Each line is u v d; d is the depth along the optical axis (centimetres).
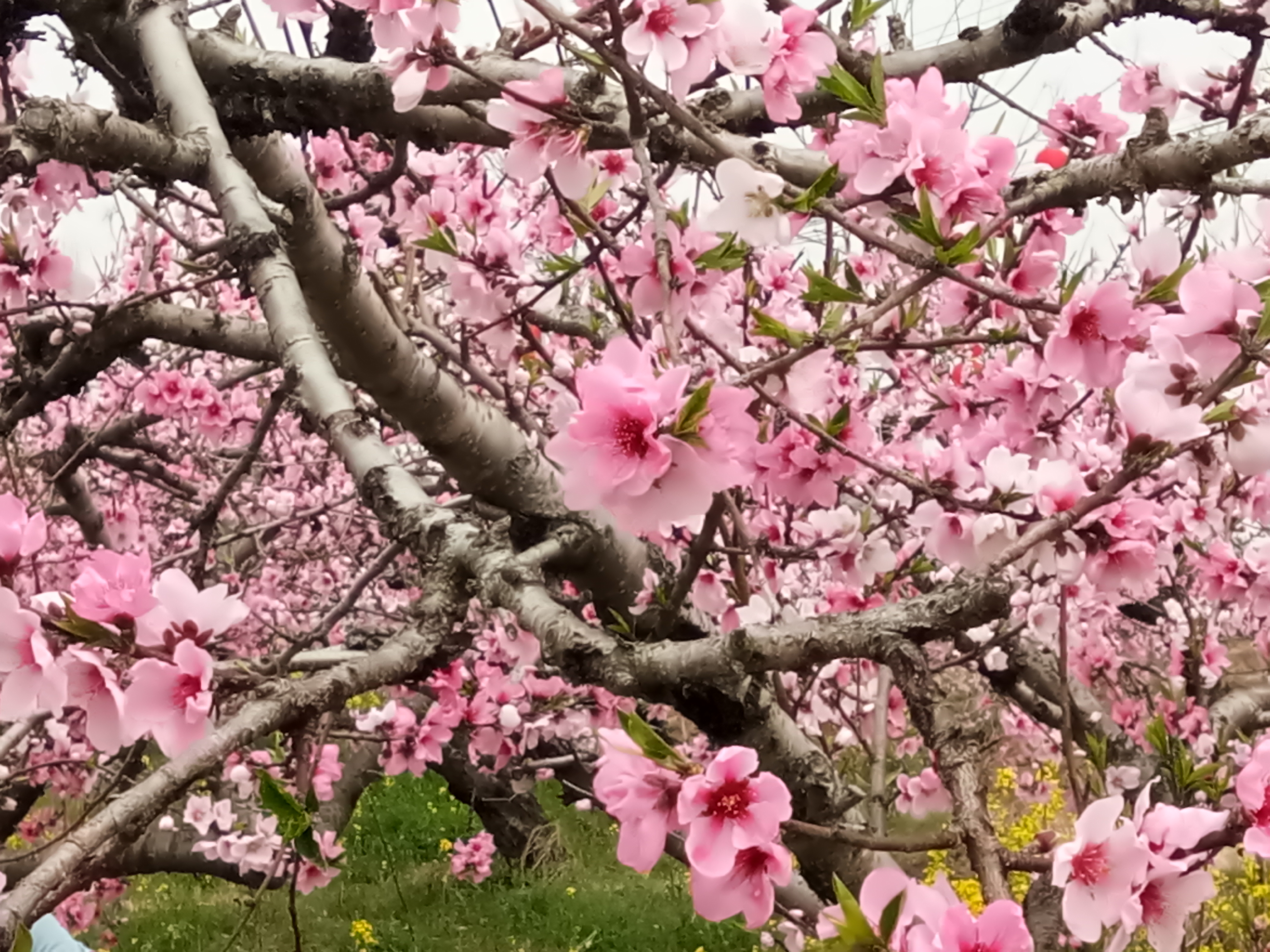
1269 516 223
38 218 266
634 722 101
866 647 117
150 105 222
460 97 183
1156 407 114
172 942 698
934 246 123
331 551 621
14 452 530
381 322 231
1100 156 158
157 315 324
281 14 159
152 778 106
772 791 94
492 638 368
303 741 119
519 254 217
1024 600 310
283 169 226
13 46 270
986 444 183
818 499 172
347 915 775
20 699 108
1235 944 417
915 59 212
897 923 77
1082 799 140
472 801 777
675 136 167
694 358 259
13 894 96
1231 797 120
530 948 711
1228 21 203
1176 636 463
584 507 97
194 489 480
